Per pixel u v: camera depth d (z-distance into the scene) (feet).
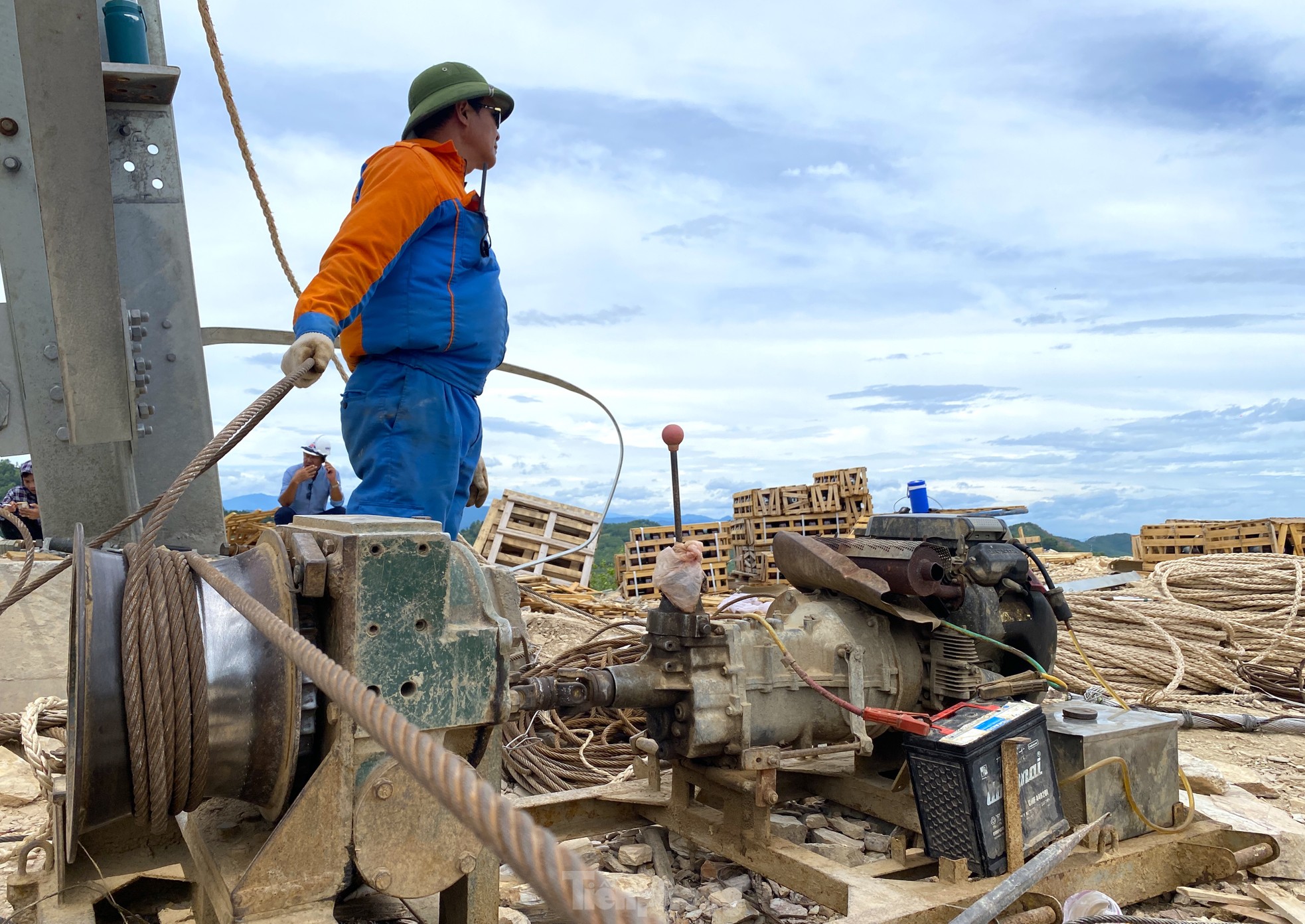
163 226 18.20
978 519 12.53
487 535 36.37
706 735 10.36
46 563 16.48
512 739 15.72
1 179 16.06
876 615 12.29
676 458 10.91
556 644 23.08
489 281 12.45
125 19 17.69
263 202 16.56
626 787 12.53
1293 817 13.48
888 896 9.23
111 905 9.08
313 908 7.06
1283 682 23.18
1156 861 11.04
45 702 10.61
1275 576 27.84
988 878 9.71
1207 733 19.01
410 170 11.17
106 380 14.29
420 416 11.95
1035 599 12.94
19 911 8.89
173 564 7.60
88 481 17.07
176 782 7.32
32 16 11.91
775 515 41.52
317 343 9.29
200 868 8.14
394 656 7.31
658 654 10.66
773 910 10.55
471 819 3.13
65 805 7.95
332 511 31.27
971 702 11.02
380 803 7.19
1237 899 10.71
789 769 12.84
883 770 12.75
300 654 5.09
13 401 16.51
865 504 41.19
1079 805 11.02
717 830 11.10
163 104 18.12
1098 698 13.35
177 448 18.39
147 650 7.08
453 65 12.82
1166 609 26.27
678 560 10.44
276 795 7.55
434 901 8.82
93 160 12.98
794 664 10.68
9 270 16.25
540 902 9.92
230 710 7.37
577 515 36.83
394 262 11.03
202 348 18.57
